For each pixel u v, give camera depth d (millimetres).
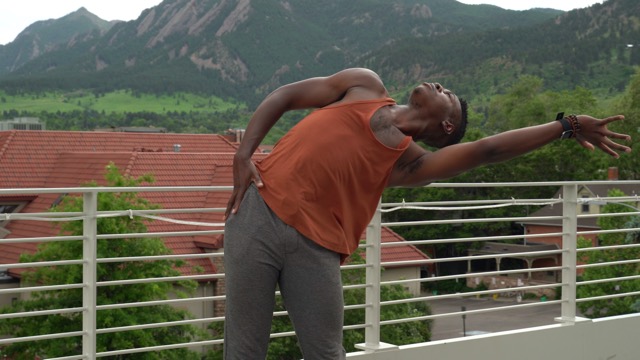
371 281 4355
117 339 15234
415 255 27156
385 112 2824
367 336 4371
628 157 56656
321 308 2752
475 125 81500
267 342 2826
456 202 4492
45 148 39344
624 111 62750
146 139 44406
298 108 2959
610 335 5301
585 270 25688
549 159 55094
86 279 3605
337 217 2789
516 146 2852
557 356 5020
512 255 4809
